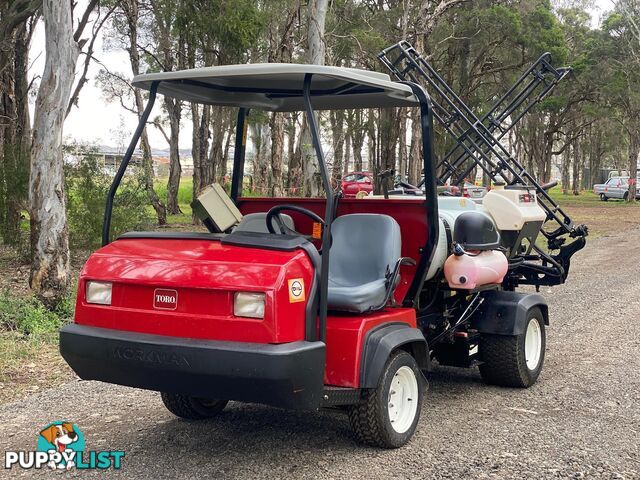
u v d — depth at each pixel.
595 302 12.12
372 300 5.22
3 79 20.39
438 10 26.45
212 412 6.16
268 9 23.97
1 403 6.63
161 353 4.60
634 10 49.94
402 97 5.67
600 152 84.06
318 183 21.78
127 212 15.58
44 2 11.11
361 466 5.04
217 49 24.30
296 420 6.11
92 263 5.07
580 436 5.69
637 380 7.35
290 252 4.65
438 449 5.39
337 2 30.47
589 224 31.86
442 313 6.66
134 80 5.21
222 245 4.85
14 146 16.36
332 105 6.52
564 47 38.25
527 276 8.46
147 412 6.34
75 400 6.70
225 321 4.54
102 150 16.02
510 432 5.78
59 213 11.07
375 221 5.71
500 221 7.14
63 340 4.99
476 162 8.75
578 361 8.19
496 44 38.25
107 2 23.59
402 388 5.54
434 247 5.86
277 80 5.61
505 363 6.94
